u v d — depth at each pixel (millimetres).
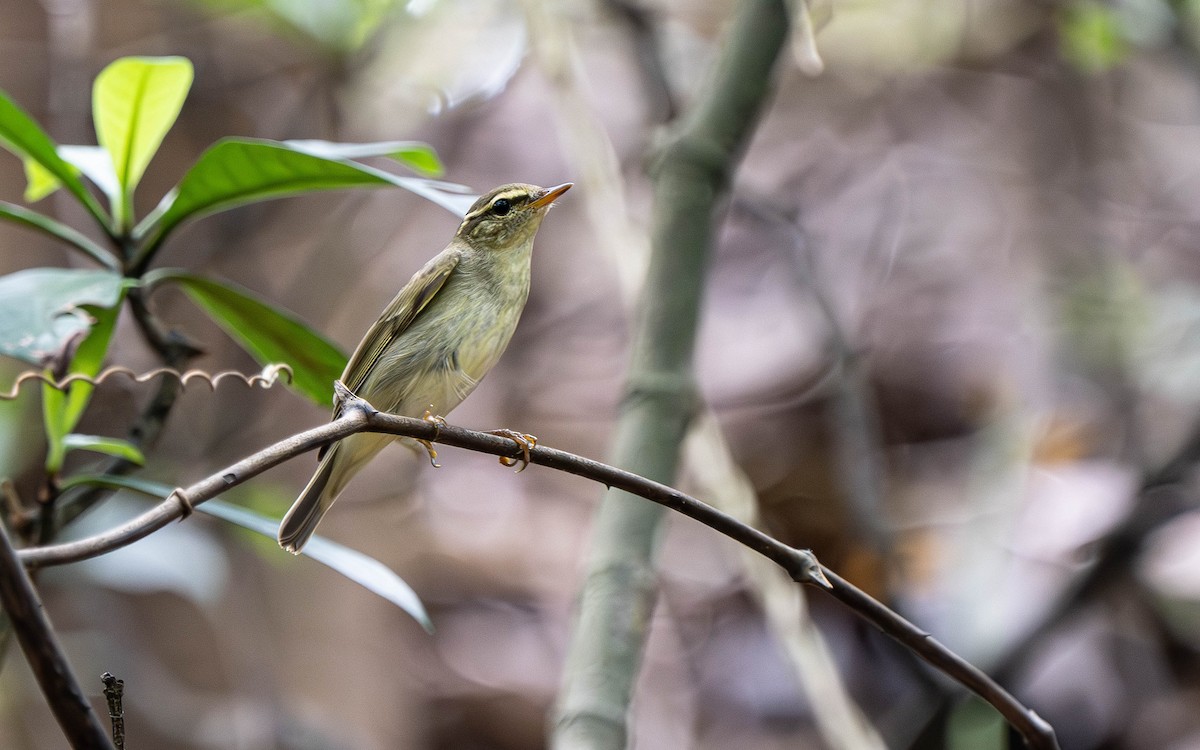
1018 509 10281
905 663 8836
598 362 14055
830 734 6949
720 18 12602
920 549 10859
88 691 10500
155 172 12734
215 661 10852
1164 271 13500
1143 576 10398
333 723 11070
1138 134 14305
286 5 11727
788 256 13734
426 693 12016
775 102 15172
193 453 11477
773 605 7238
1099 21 12195
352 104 12820
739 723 11547
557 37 8047
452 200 5254
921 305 13445
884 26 14617
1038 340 12578
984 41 14641
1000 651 8891
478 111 14367
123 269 5625
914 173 14477
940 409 12695
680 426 5895
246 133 12961
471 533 13047
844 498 10391
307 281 12883
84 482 5352
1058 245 13555
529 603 12711
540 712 11945
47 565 3191
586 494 13523
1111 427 11453
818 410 12344
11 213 5445
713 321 13453
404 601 5234
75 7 11961
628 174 13508
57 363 5348
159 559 9148
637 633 5219
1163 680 10414
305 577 11445
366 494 12953
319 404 6121
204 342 11961
